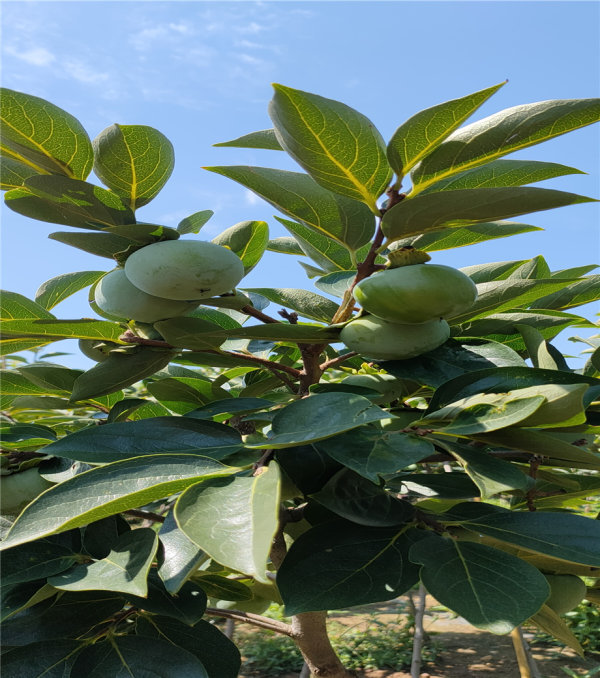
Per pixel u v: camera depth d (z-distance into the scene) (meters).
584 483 0.43
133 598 0.31
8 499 0.37
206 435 0.32
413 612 1.28
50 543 0.32
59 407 0.50
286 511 0.39
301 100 0.29
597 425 0.35
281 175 0.36
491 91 0.29
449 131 0.31
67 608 0.32
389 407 0.43
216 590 0.39
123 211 0.37
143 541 0.29
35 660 0.29
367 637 1.27
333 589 0.28
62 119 0.35
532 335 0.39
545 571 0.38
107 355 0.42
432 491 0.37
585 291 0.45
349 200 0.37
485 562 0.27
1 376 0.46
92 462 0.29
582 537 0.28
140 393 0.79
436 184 0.38
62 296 0.46
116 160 0.36
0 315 0.38
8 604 0.29
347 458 0.28
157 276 0.32
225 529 0.23
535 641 1.26
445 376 0.36
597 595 0.41
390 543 0.30
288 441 0.27
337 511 0.31
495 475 0.28
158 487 0.25
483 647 1.24
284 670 1.20
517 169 0.37
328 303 0.46
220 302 0.36
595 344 0.47
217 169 0.35
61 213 0.37
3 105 0.33
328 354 0.50
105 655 0.29
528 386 0.33
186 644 0.33
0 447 0.39
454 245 0.44
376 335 0.34
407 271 0.32
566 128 0.31
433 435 0.32
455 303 0.32
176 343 0.37
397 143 0.32
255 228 0.44
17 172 0.38
